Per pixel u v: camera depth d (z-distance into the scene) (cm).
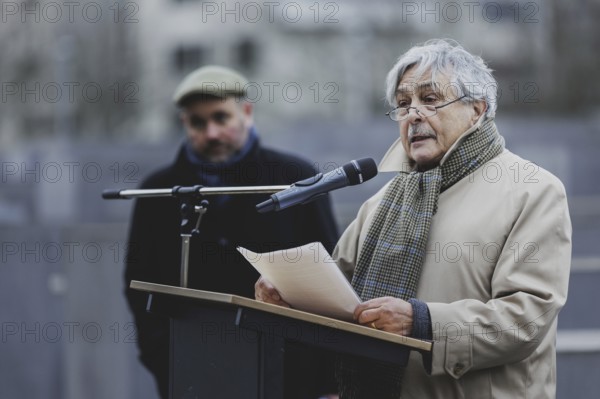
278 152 1011
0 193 2058
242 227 955
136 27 6056
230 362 644
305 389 930
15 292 1340
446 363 653
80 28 5609
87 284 1320
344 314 664
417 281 698
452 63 715
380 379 700
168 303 677
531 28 5181
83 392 1320
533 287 657
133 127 5969
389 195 752
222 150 986
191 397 669
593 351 1130
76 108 5759
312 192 693
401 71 730
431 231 704
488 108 721
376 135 2769
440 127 712
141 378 1319
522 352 656
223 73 994
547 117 5094
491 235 682
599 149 2741
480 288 681
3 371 1341
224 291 950
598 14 5116
